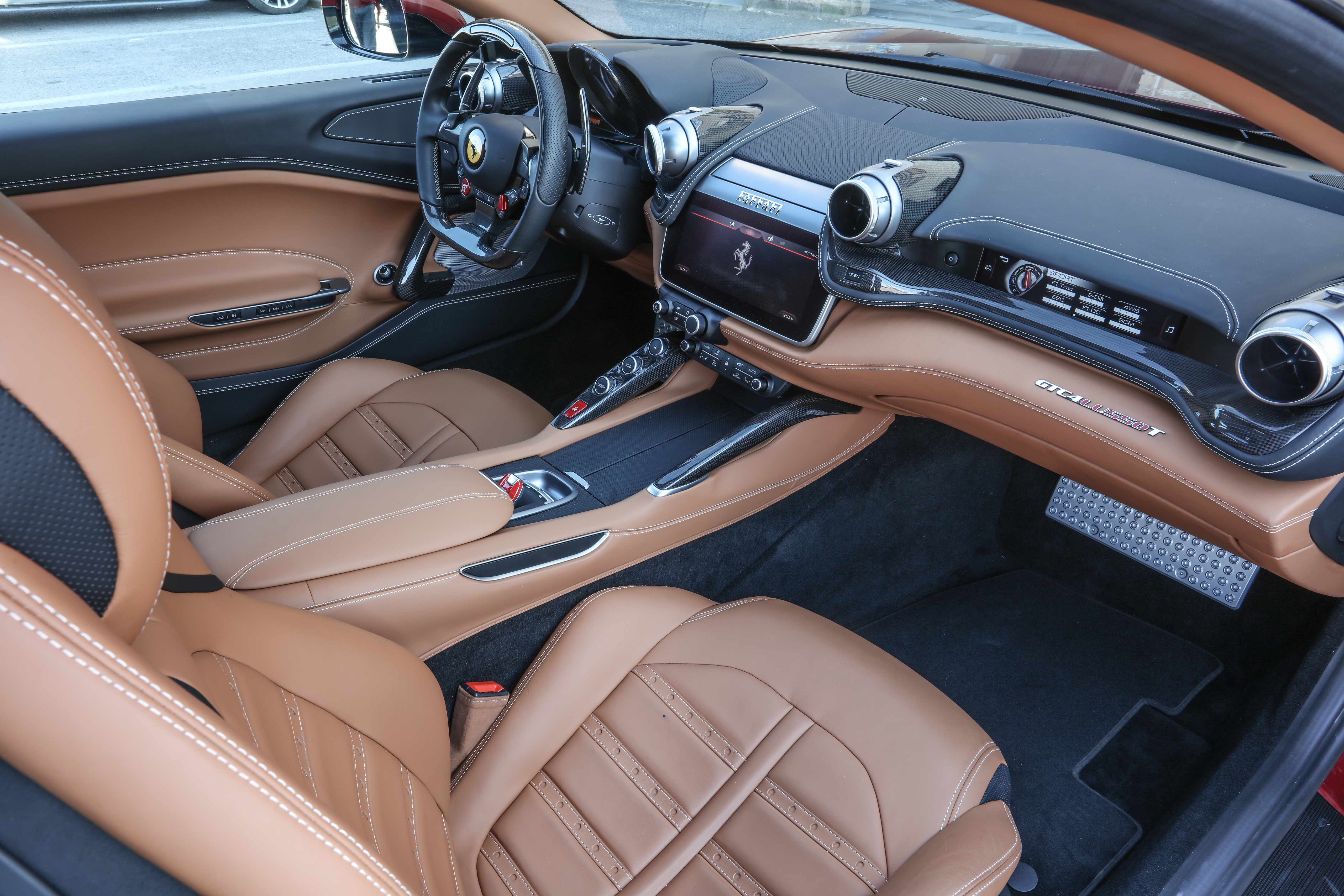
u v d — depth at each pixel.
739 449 1.43
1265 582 1.62
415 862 0.77
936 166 1.22
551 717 1.10
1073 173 1.18
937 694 1.10
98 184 1.53
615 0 1.87
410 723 0.89
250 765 0.48
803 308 1.40
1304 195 1.06
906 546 1.86
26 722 0.43
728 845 1.00
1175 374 1.00
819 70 1.64
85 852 0.45
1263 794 1.32
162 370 1.36
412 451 1.63
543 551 1.20
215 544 1.00
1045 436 1.22
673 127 1.45
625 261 1.88
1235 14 0.50
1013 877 1.34
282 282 1.79
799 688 1.10
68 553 0.48
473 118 1.55
